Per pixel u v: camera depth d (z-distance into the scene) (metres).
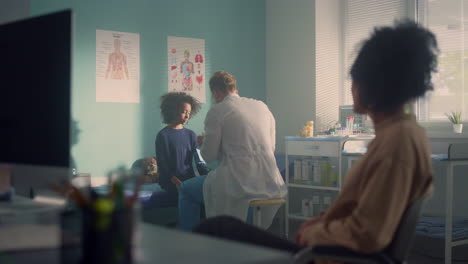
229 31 4.80
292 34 4.82
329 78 4.77
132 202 0.79
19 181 1.32
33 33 1.18
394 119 1.20
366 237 1.09
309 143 3.98
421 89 1.21
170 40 4.43
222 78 3.31
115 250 0.75
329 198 4.06
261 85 5.02
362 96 1.25
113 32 4.13
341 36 4.90
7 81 1.25
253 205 3.05
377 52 1.21
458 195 4.12
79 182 1.36
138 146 4.24
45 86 1.15
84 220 0.77
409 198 1.14
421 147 1.15
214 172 3.16
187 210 3.36
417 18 4.39
